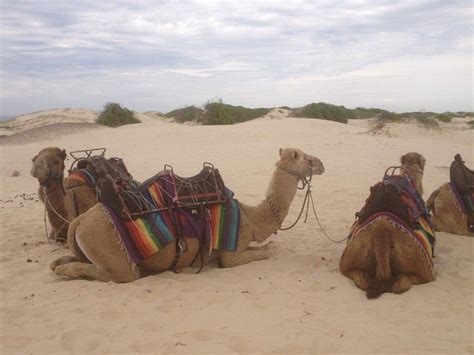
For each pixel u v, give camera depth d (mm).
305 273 6320
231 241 6395
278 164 6867
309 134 26938
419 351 4387
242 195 11930
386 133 28953
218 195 6465
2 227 9172
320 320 4977
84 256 6301
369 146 22625
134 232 5926
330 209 10367
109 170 7449
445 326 4832
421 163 7121
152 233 5980
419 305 5297
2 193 13180
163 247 6051
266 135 26344
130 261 5953
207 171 6609
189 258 6336
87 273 6066
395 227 5766
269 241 7883
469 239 7574
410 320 4957
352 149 21391
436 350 4406
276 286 5879
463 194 7680
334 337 4637
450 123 43000
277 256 7035
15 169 17969
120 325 4930
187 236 6215
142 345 4547
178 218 6172
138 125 34562
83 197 7191
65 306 5391
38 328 4910
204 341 4613
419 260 5742
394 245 5730
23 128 49250
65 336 4719
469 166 16797
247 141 24516
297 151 6871
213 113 41000
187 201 6250
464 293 5645
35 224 9438
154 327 4887
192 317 5086
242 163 17344
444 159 18484
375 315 5086
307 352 4398
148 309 5266
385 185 6129
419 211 6223
